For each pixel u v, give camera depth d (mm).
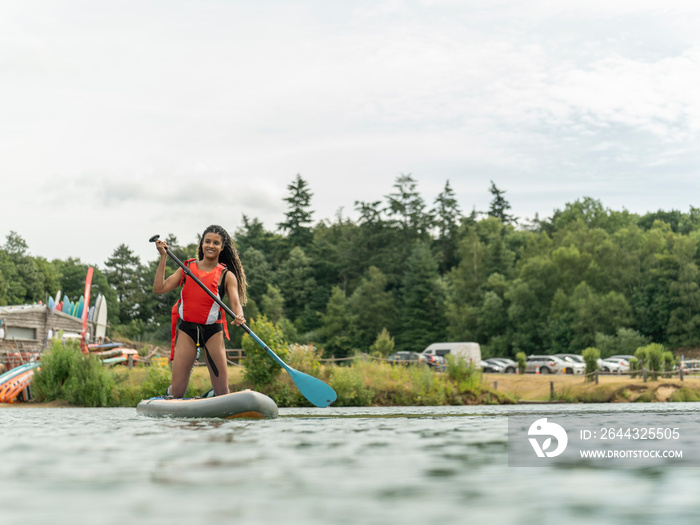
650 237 62719
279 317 77875
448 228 97062
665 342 56812
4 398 17531
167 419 6531
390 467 2637
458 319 70000
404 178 95375
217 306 7629
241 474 2439
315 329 80750
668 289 56750
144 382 17438
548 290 64562
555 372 38875
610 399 23797
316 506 1831
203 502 1885
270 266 90500
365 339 75125
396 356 41125
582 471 2529
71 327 28766
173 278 7777
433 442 3721
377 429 4863
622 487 2160
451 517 1691
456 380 20922
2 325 24359
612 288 61344
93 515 1709
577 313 57906
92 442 3756
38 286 84375
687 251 57344
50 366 17844
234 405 6527
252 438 4023
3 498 1951
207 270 7691
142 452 3195
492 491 2078
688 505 1858
